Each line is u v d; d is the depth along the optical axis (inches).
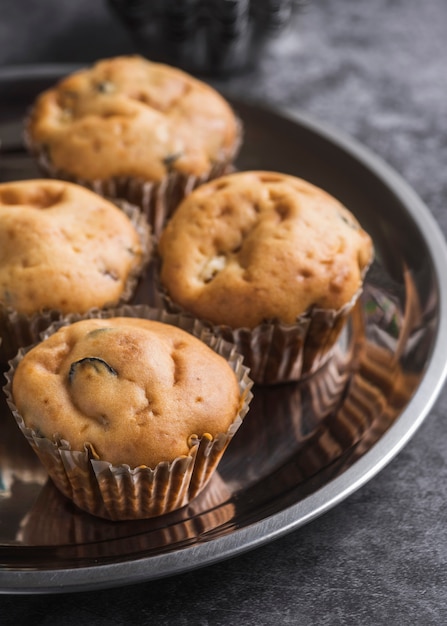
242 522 16.2
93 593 15.9
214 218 18.0
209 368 16.4
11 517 16.4
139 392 15.9
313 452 17.2
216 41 23.3
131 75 20.6
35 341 17.9
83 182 19.6
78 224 18.0
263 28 23.5
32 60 24.0
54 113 20.3
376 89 24.0
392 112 23.5
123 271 18.1
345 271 17.6
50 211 18.0
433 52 25.1
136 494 16.0
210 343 17.2
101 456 15.7
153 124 19.8
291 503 16.2
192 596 15.9
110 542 16.1
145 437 15.7
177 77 20.7
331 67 24.5
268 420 17.7
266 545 16.4
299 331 17.4
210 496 16.7
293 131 21.3
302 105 23.6
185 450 15.8
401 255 19.3
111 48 24.5
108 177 19.6
